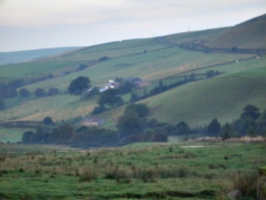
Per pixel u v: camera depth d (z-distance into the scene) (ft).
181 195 249.14
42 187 260.62
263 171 244.22
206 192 253.65
